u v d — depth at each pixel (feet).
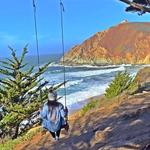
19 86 73.82
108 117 51.96
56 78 286.66
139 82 97.30
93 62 488.85
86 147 38.42
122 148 32.17
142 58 471.62
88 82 243.40
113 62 482.28
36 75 75.31
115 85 83.35
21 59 73.46
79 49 507.71
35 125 76.69
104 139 38.86
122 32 515.50
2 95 74.13
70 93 183.83
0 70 72.84
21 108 73.51
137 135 36.24
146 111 48.01
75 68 442.91
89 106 69.46
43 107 36.83
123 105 59.31
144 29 509.76
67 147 40.57
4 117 73.82
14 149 52.65
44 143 47.75
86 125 51.52
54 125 36.55
